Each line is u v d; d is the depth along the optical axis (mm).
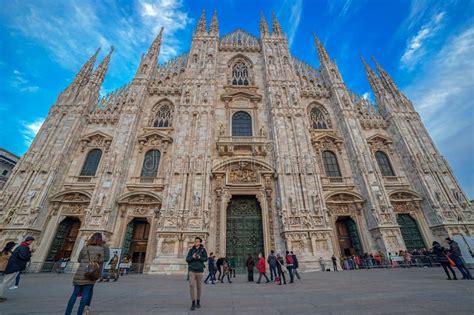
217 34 41281
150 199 26781
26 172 26609
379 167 31703
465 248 17828
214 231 25234
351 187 29297
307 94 37344
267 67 37094
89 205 24719
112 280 16703
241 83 38375
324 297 8711
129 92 33844
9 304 7961
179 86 36781
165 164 29703
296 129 31109
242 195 27891
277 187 27609
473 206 29000
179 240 23234
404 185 29906
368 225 26922
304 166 28203
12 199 25141
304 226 24734
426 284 10938
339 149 32219
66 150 28938
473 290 8742
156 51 40188
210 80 34812
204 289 12297
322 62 41344
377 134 33344
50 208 26141
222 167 28625
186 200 25344
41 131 29797
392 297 8055
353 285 11820
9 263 8812
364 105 37438
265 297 9148
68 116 31547
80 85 35594
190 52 38094
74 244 25312
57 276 19344
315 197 26344
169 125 33531
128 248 25422
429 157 30531
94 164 29875
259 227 26672
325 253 23500
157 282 15484
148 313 6516
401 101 36156
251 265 17047
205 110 31812
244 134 32562
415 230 27688
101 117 33188
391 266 23125
